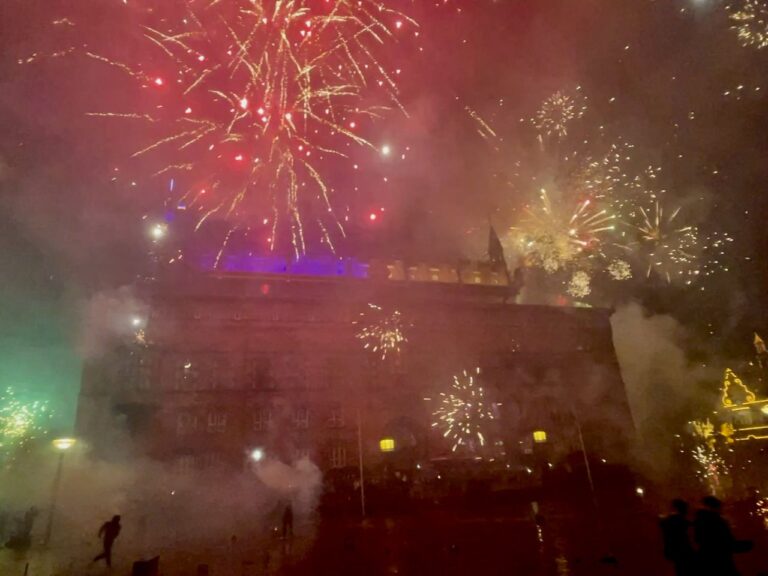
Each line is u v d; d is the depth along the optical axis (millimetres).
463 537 23094
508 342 64000
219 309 53750
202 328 52406
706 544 8961
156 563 17094
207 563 19812
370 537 25922
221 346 52312
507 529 24969
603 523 24734
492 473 47875
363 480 45125
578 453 49250
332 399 53531
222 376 51281
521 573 14320
